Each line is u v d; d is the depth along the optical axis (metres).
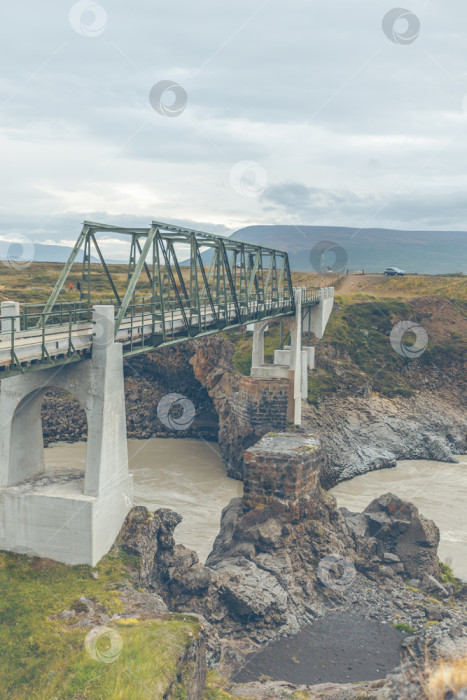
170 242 51.28
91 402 39.09
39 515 39.09
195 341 98.12
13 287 132.25
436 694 20.75
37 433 43.72
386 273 152.75
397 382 105.44
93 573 37.91
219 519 62.88
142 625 33.16
